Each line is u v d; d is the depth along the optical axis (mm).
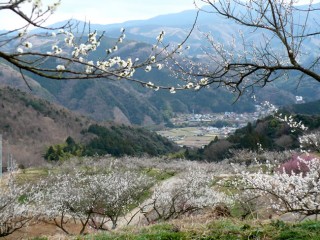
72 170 41031
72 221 20688
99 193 17078
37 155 70875
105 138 77062
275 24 5871
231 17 6027
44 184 19938
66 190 17906
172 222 9945
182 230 7371
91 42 4246
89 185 18734
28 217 14531
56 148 69125
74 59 3578
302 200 8273
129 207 22953
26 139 76688
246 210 15039
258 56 6301
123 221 20859
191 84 5035
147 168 48938
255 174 10438
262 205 15070
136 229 8625
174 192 19375
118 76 3791
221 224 7707
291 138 46969
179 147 89000
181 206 19047
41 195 16094
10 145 71688
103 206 18156
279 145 47406
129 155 68250
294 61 5910
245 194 14773
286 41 5848
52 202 16938
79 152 67250
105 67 4117
